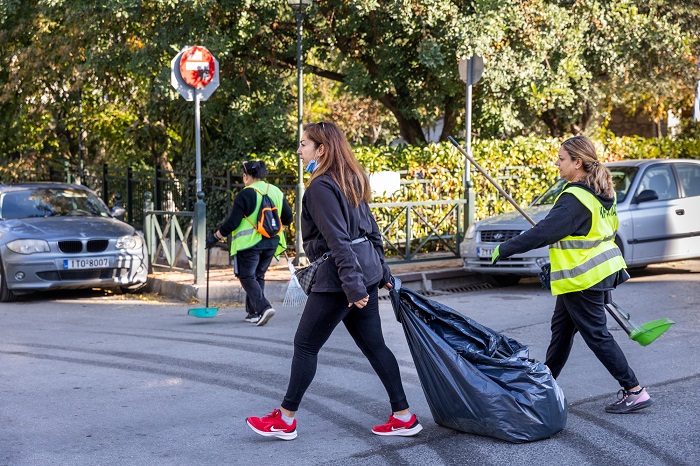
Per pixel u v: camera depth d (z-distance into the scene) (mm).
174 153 18594
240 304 11156
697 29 16188
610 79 16672
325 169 4949
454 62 14203
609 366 5562
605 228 5484
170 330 9219
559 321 5711
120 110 19188
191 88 11594
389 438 5246
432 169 14188
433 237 13938
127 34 14750
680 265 13742
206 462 4902
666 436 5176
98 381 6902
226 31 14125
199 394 6473
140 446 5215
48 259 11453
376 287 5176
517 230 11250
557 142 15523
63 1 14492
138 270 12008
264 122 14477
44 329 9391
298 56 12430
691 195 12438
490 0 13312
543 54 14266
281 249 9516
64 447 5211
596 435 5211
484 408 5062
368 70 16031
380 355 5184
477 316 9586
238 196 9266
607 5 15062
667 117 23875
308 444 5188
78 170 20469
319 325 5094
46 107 18797
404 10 13297
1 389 6672
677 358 7262
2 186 12953
